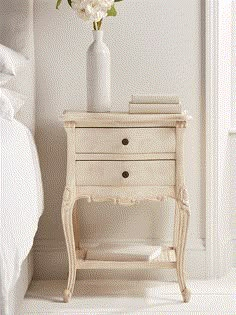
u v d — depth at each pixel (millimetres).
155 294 2406
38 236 2594
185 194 2248
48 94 2555
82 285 2512
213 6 2498
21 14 2461
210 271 2588
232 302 2309
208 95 2533
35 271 2598
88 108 2352
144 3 2527
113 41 2541
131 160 2248
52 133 2568
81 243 2586
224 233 2605
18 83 2428
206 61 2520
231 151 2662
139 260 2314
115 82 2555
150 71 2551
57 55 2545
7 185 1708
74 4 2285
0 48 2172
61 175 2580
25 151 2053
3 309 1467
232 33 2686
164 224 2578
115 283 2537
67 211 2264
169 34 2537
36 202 2012
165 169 2248
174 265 2303
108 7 2277
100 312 2225
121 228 2586
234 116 2719
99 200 2262
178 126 2232
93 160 2252
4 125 2020
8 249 1548
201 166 2580
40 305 2289
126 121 2227
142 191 2256
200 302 2312
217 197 2570
